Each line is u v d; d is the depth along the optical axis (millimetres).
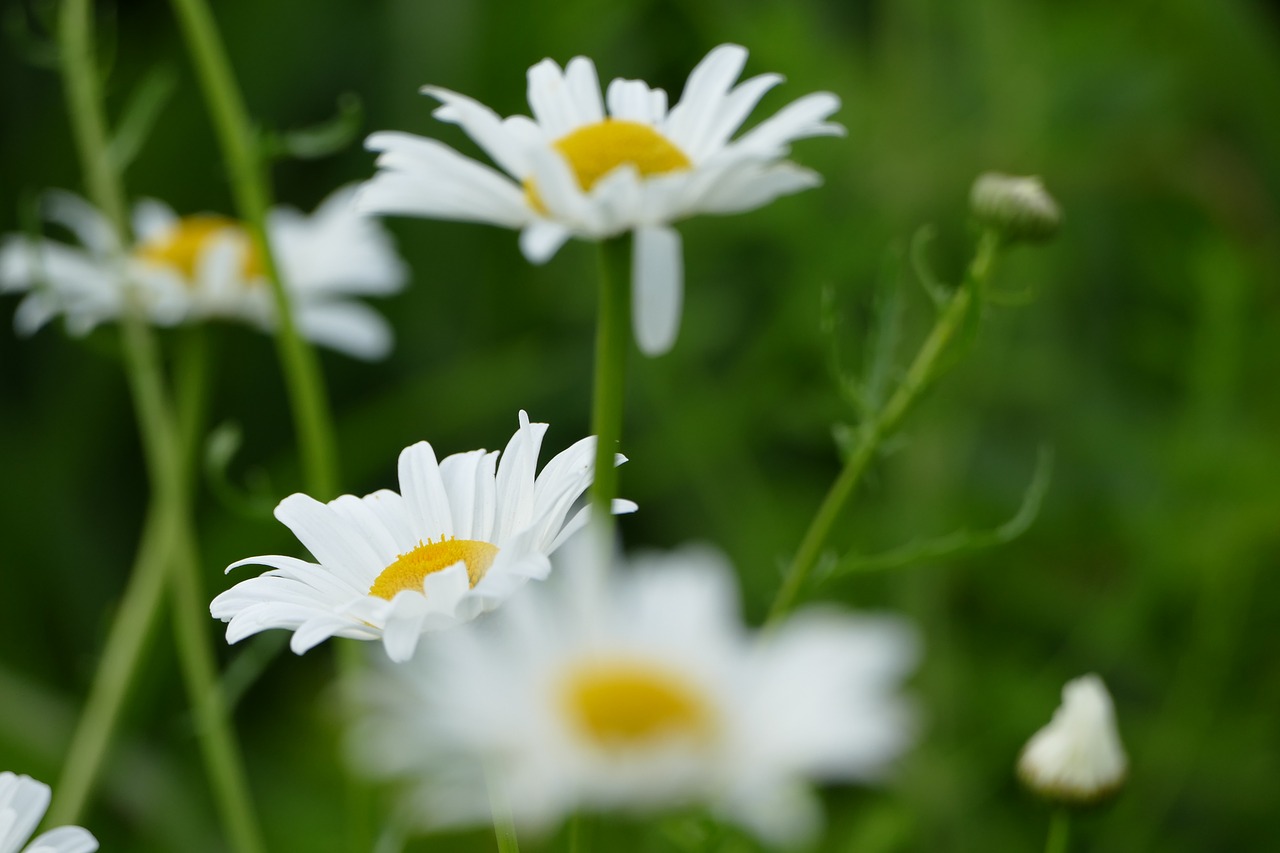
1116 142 719
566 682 513
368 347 645
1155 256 732
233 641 463
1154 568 644
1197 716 631
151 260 622
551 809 512
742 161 500
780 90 725
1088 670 660
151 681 711
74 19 592
